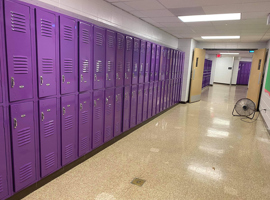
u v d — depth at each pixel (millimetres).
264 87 6707
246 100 6109
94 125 3268
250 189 2570
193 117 6172
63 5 2711
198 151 3691
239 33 6047
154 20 4922
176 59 6879
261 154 3656
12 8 1854
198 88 8852
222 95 11352
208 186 2602
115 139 4008
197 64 8406
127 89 4160
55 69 2396
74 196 2291
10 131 1987
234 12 3828
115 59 3609
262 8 3492
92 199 2254
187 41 7836
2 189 1979
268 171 3049
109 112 3650
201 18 4465
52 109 2430
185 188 2537
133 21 4527
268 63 6473
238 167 3145
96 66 3109
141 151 3604
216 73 20156
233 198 2377
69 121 2725
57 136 2566
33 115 2199
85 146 3115
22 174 2154
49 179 2553
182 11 3961
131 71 4223
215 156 3510
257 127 5348
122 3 3633
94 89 3150
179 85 7797
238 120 5992
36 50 2137
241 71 19562
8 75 1890
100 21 3455
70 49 2578
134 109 4586
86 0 3104
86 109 3023
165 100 6496
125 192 2404
